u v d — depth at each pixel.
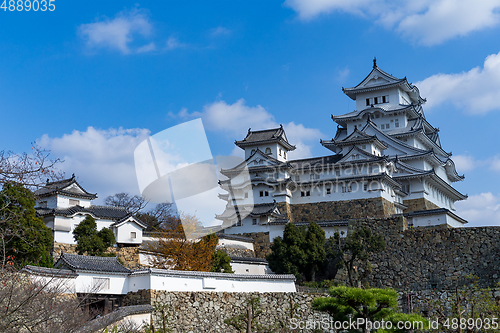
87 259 34.28
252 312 33.56
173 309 32.25
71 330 22.73
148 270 32.62
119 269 34.12
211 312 33.62
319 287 42.47
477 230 44.12
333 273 46.91
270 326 33.94
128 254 42.84
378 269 46.75
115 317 27.62
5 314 19.84
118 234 45.53
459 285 43.09
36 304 22.39
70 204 50.81
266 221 55.31
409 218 54.81
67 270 32.25
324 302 24.84
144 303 32.16
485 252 43.25
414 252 46.09
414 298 38.47
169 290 32.69
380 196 58.22
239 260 45.84
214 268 40.19
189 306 32.97
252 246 54.38
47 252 38.56
